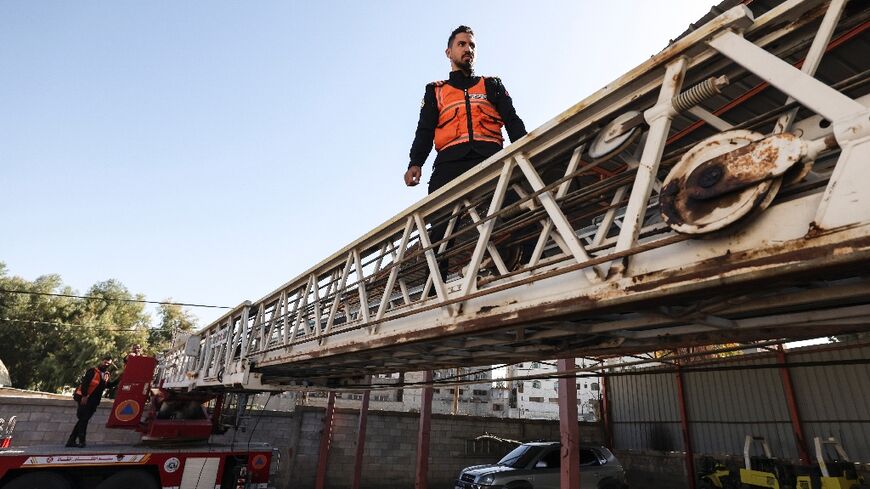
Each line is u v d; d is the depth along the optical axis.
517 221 3.16
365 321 4.50
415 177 4.20
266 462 8.70
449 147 4.01
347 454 13.79
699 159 1.77
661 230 2.18
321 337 5.36
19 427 11.69
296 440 13.32
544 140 2.77
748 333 3.14
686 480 14.18
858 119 1.36
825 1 1.70
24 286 37.88
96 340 34.59
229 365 8.16
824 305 2.19
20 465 7.10
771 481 10.15
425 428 11.43
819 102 1.49
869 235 1.24
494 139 4.03
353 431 14.10
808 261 1.37
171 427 8.70
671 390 15.59
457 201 3.65
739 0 3.20
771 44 1.93
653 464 15.22
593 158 2.38
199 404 9.63
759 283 1.56
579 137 2.62
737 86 3.00
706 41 1.93
